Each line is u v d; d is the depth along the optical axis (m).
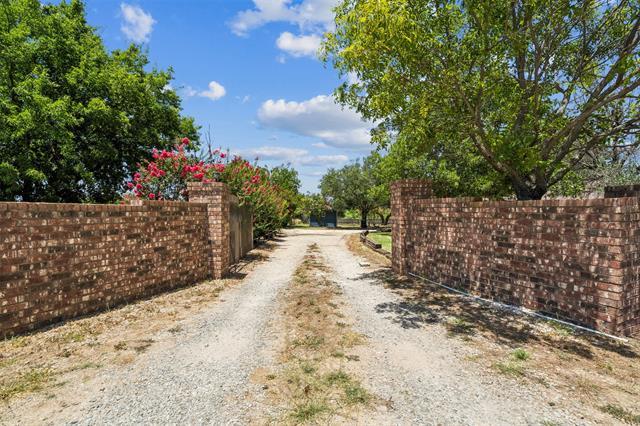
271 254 15.47
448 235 8.44
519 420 3.12
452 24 7.55
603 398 3.48
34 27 16.06
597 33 8.10
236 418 3.12
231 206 11.39
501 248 6.88
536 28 7.23
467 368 4.17
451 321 5.94
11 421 3.01
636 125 8.16
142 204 7.18
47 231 5.30
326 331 5.46
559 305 5.73
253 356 4.49
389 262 12.76
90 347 4.66
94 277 6.10
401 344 4.94
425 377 3.95
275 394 3.55
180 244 8.33
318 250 17.16
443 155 14.05
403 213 10.25
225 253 9.88
